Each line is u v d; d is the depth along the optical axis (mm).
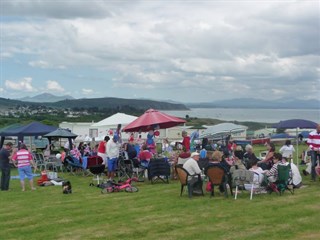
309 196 12109
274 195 12359
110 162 16234
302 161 20031
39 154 20766
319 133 14914
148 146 18453
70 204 11812
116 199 12414
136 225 9242
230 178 12312
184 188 14070
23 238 8469
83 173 18875
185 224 9227
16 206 11781
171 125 19719
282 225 8977
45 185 15727
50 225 9461
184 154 15258
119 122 25922
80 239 8297
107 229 8969
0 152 14820
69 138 24594
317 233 8367
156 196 12742
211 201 11680
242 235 8281
